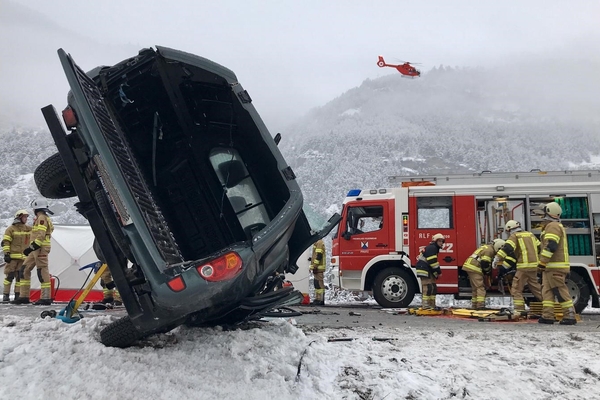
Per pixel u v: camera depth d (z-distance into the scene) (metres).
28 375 3.65
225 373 4.04
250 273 4.20
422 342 6.14
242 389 3.75
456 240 12.09
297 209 4.73
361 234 12.77
